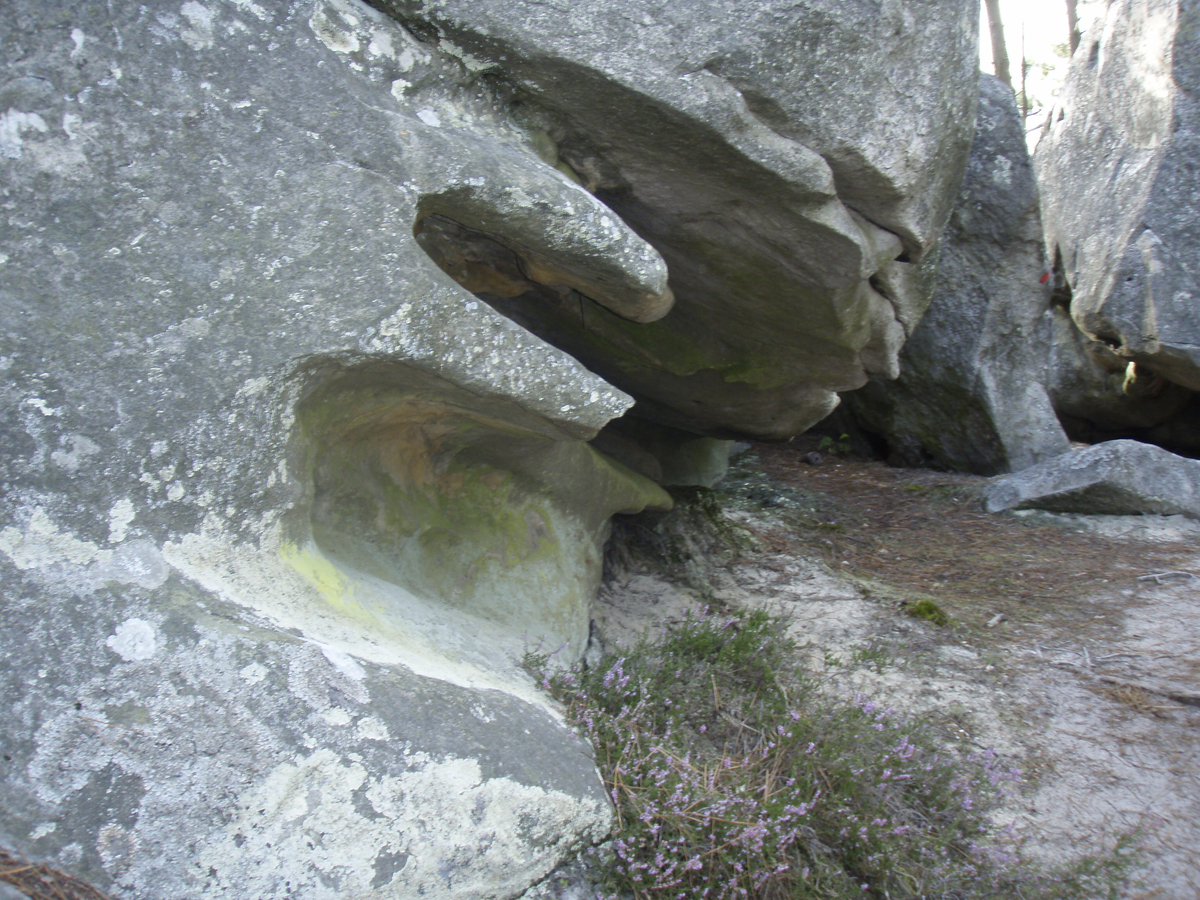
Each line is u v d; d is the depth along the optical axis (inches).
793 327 136.3
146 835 63.5
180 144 72.8
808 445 308.8
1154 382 336.2
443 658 90.0
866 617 143.0
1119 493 211.9
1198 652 135.0
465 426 111.0
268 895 64.4
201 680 67.6
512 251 107.7
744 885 84.4
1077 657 134.2
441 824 70.4
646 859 83.2
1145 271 294.5
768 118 99.4
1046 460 254.1
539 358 89.4
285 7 77.5
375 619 87.8
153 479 72.4
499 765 75.2
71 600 67.7
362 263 78.6
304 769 67.2
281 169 76.0
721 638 126.0
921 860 92.2
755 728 109.0
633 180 107.7
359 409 94.3
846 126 102.0
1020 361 275.3
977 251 269.0
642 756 92.6
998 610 154.2
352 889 66.1
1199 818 101.0
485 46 88.5
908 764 103.5
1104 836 98.6
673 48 91.7
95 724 64.8
